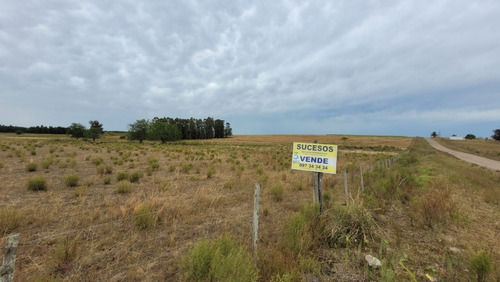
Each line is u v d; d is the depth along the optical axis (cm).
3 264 211
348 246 440
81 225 505
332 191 916
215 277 280
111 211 552
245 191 855
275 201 760
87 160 1678
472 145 7175
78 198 691
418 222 561
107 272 344
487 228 548
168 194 791
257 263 349
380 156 2988
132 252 398
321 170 566
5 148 2217
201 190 838
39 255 383
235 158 2161
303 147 591
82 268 350
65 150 2477
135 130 6575
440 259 400
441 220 557
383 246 439
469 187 988
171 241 438
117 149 2745
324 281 335
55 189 821
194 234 484
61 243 387
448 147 6400
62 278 325
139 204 560
